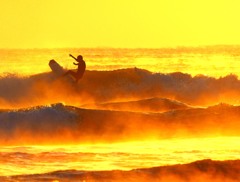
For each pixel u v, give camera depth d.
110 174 57.94
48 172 58.03
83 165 62.25
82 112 90.12
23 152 67.75
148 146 73.62
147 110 109.19
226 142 76.12
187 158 65.44
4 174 58.28
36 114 87.88
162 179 57.50
